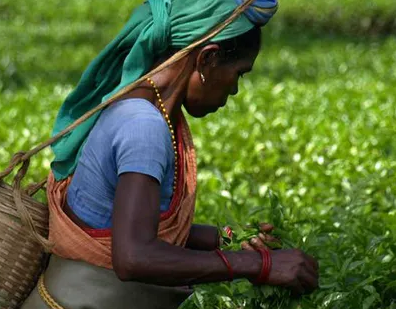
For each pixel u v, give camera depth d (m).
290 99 20.45
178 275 5.54
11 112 19.20
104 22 36.28
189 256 5.57
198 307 7.80
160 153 5.62
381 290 8.45
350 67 26.08
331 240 9.02
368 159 14.74
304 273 5.76
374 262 8.60
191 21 5.77
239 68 5.92
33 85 22.84
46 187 6.19
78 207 5.87
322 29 34.84
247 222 9.80
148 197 5.54
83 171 5.84
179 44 5.83
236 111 19.34
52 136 6.02
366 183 10.84
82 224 5.85
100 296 5.82
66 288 5.84
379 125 17.62
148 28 5.84
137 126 5.64
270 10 5.88
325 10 34.81
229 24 5.78
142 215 5.50
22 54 27.89
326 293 7.99
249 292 6.43
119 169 5.61
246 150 15.80
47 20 36.09
